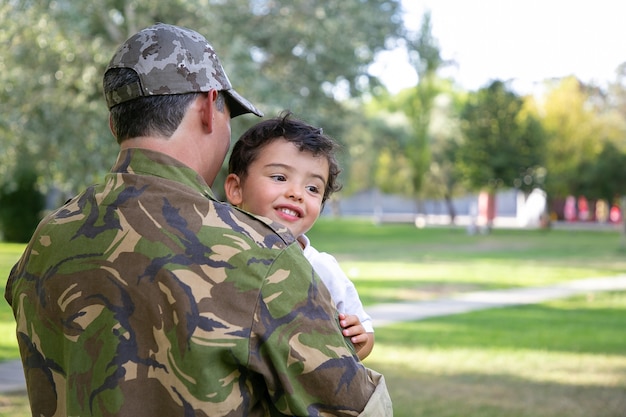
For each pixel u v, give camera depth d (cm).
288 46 2233
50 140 1797
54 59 1633
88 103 1752
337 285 228
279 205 221
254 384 170
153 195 176
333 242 3469
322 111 2456
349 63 2191
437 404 710
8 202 2889
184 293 166
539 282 1891
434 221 6116
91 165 1809
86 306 172
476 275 2038
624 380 829
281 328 168
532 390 775
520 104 4678
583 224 5747
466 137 4728
